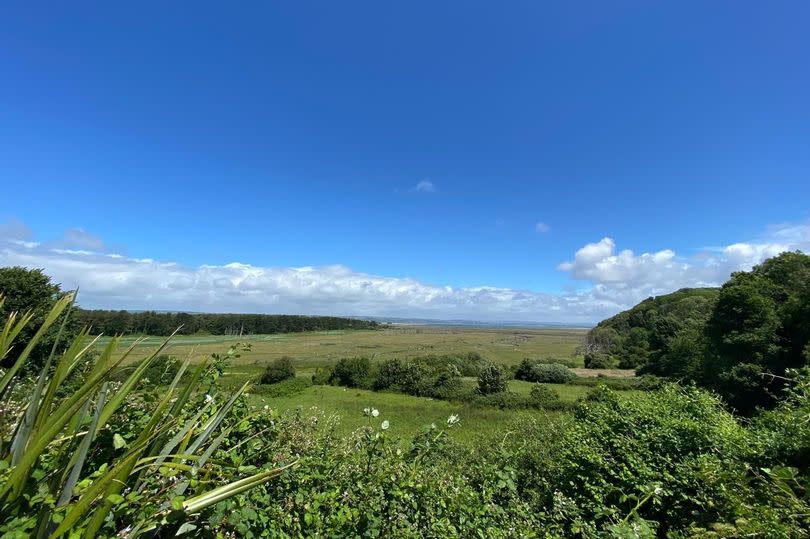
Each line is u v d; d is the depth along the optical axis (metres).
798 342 30.11
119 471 1.86
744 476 6.49
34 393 2.04
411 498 4.32
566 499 6.55
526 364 64.00
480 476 5.82
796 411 7.30
